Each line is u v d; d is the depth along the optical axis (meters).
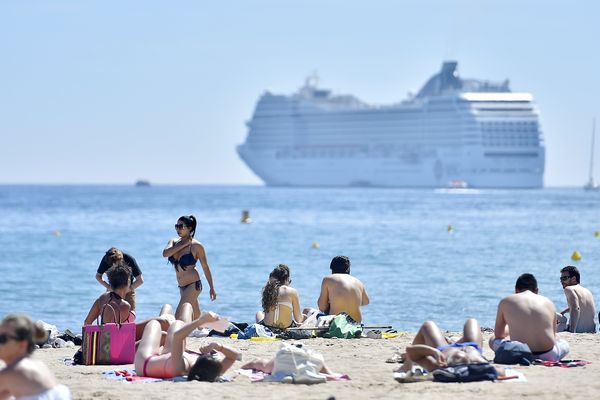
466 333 39.25
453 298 89.25
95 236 195.50
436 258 137.38
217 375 37.78
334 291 54.56
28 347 28.50
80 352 43.28
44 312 82.50
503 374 37.34
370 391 35.38
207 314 38.22
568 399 33.84
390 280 105.81
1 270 120.75
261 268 122.62
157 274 111.44
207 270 54.00
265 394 34.81
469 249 155.25
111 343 42.44
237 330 54.72
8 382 28.05
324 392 35.22
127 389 35.69
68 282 106.62
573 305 55.16
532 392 34.81
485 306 84.06
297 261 133.50
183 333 38.00
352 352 46.03
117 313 44.50
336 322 52.47
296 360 37.97
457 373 36.81
